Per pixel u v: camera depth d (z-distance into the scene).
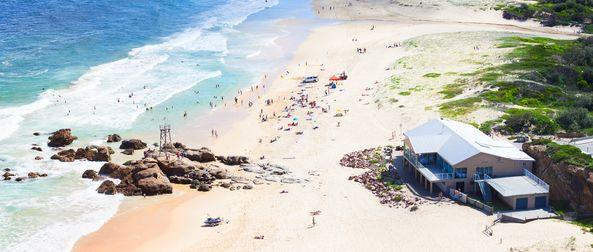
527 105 100.31
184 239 65.56
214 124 103.00
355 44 154.75
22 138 92.50
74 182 79.06
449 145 77.75
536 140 78.00
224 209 72.50
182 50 148.00
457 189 74.44
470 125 86.50
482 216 67.69
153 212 71.94
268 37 164.12
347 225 67.00
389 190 75.75
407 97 109.62
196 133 98.81
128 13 184.62
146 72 128.62
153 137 96.44
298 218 69.25
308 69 135.00
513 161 73.88
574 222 65.00
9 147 89.00
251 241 64.38
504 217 66.62
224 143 94.75
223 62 139.50
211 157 86.56
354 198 74.00
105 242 65.06
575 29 167.88
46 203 73.12
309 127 100.50
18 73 121.00
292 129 100.00
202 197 75.94
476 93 107.19
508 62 126.25
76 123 99.81
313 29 174.25
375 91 116.31
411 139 80.06
